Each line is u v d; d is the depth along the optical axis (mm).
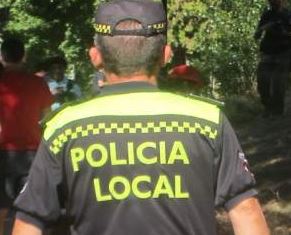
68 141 3068
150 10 3084
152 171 3029
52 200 3088
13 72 7922
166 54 3166
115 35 3068
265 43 15109
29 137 7895
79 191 3047
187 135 3061
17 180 7883
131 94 3109
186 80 7684
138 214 3008
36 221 3094
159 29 3094
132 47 3078
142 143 3049
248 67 18859
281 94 15172
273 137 13508
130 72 3109
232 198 3074
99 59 3164
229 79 18969
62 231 4344
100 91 3156
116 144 3049
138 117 3074
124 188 3020
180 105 3104
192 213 3027
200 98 3137
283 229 8445
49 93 8008
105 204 3021
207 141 3066
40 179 3082
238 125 15289
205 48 19734
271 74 15133
